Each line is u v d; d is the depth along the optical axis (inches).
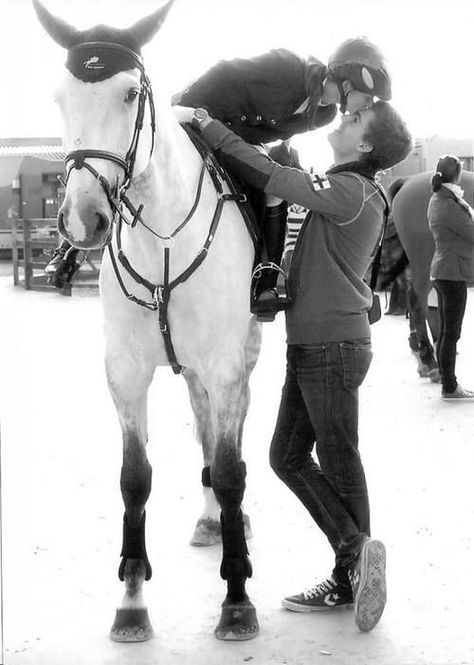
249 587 124.2
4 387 260.1
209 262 109.5
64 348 335.0
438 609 116.3
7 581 125.2
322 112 126.6
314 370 110.6
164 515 152.9
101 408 233.3
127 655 105.5
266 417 225.3
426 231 257.1
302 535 142.9
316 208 109.1
